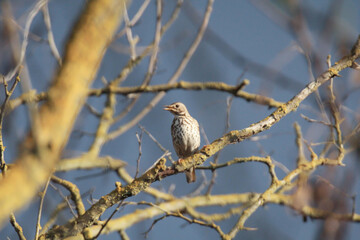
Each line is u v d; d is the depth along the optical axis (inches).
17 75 300.0
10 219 363.6
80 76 213.6
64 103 209.8
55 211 443.5
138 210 582.9
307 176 487.5
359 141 280.1
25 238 373.1
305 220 473.1
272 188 476.4
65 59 215.3
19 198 202.1
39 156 206.4
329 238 266.4
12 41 281.3
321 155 500.7
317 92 381.7
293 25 248.1
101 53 224.1
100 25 219.1
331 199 284.8
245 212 456.1
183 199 609.0
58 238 348.8
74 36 217.5
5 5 275.9
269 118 359.3
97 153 604.4
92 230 533.6
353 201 416.5
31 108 207.6
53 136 207.6
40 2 304.5
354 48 342.3
